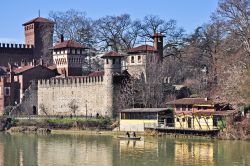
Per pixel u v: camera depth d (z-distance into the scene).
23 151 140.12
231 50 174.50
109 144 151.75
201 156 127.06
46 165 119.00
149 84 198.00
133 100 195.75
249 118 154.75
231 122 157.00
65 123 195.12
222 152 132.00
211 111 162.75
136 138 160.50
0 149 144.50
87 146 148.25
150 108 178.62
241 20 169.00
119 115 185.25
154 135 169.00
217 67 178.38
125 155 130.38
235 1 169.38
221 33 184.25
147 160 123.00
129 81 199.12
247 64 164.62
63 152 137.38
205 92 193.50
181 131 164.38
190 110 167.12
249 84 156.75
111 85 199.12
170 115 172.38
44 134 185.00
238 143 147.25
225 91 161.50
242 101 156.38
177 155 128.88
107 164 119.19
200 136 160.62
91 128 188.62
